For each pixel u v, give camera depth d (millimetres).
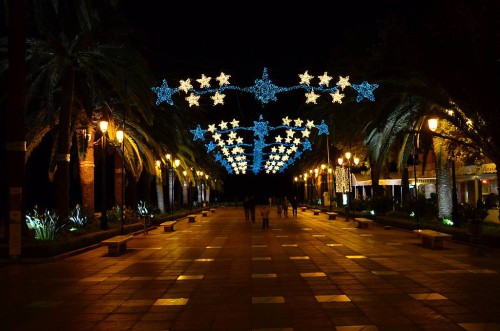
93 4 20938
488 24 16219
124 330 7305
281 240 20953
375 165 26250
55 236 17719
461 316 7715
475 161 21469
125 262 14742
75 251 16828
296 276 11664
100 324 7648
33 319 8000
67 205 21109
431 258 14367
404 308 8289
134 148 28875
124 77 21422
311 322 7516
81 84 22516
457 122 18672
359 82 25875
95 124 24344
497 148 17141
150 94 22922
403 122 21953
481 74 16828
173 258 15531
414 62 18375
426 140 23188
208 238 22766
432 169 37875
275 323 7504
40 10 19703
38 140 24609
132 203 37531
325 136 44188
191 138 40281
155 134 28484
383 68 20422
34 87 21312
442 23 17156
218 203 92625
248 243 19969
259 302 8945
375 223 31188
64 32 19969
